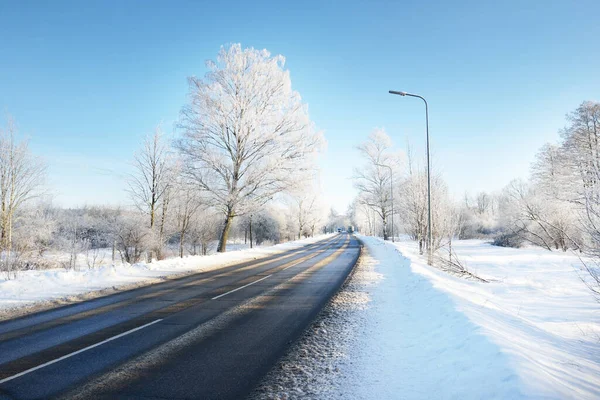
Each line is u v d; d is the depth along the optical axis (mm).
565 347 5059
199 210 29609
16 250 22266
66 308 8391
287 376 4281
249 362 4781
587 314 7531
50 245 26312
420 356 4711
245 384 4066
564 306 8383
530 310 7988
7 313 7840
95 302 9109
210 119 23703
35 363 4766
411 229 26547
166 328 6562
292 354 5078
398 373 4250
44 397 3758
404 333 5918
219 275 14922
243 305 8664
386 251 26562
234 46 24734
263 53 25766
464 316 5633
